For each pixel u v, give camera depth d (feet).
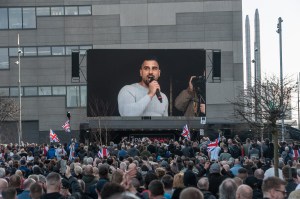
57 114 230.89
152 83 172.65
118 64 172.86
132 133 186.80
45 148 123.24
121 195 18.33
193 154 106.83
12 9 231.91
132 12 231.09
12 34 231.30
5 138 226.79
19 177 42.98
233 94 227.81
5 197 32.89
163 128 182.91
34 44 231.91
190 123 182.91
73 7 232.32
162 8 231.09
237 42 229.66
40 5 232.12
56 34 231.91
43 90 231.30
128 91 172.96
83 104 230.48
